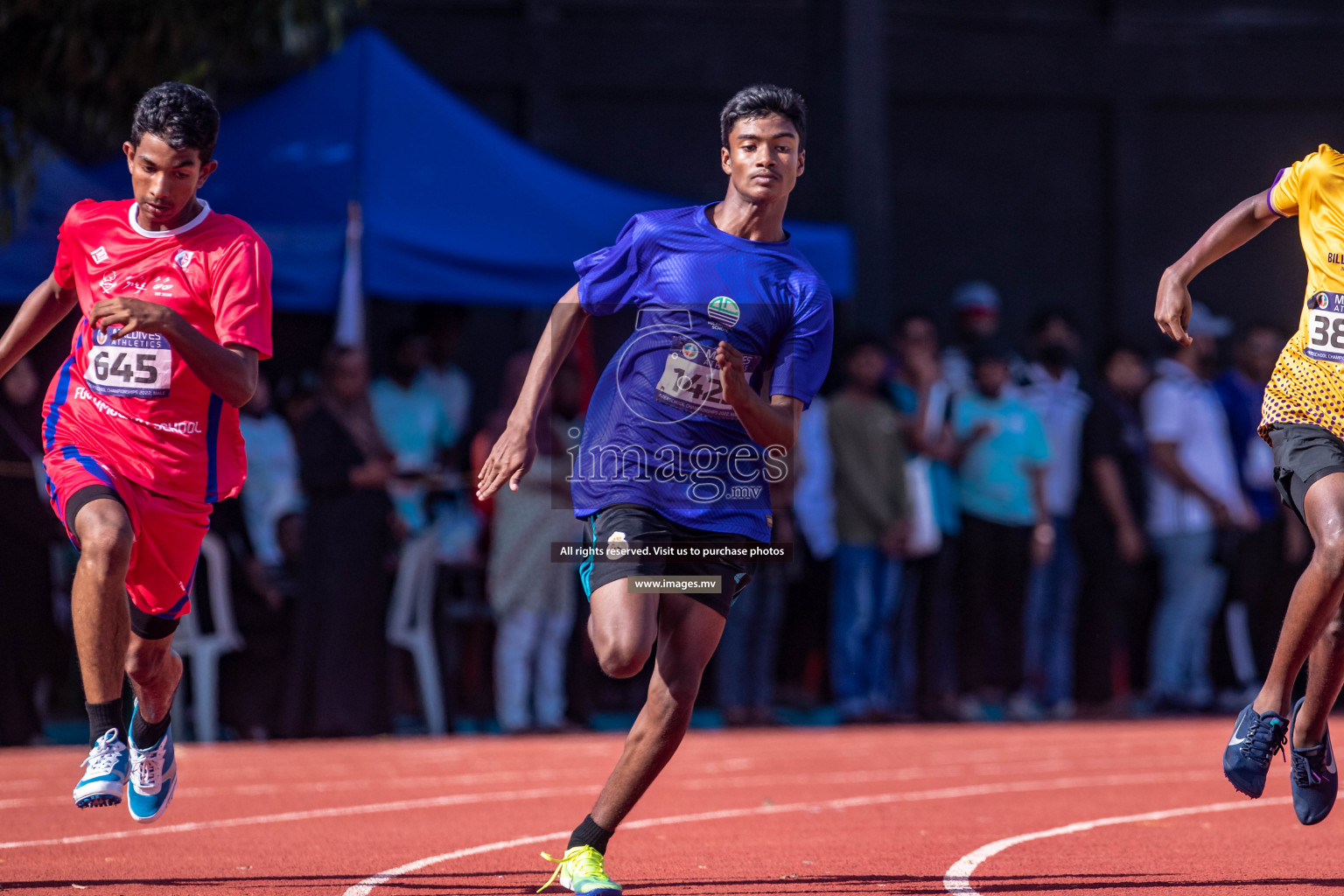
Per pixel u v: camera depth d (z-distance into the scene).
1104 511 25.45
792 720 25.47
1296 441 10.42
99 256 10.57
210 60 21.88
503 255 22.91
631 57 33.78
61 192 21.73
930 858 11.66
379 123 23.17
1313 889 10.20
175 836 12.82
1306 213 10.88
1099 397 25.81
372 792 16.09
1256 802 15.32
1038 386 26.41
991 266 35.72
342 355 21.80
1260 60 36.50
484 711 25.58
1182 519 26.08
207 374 9.75
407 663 24.80
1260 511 27.08
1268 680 10.52
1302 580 10.09
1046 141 36.09
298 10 21.50
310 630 21.55
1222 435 26.44
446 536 23.73
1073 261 36.12
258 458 22.84
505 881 10.49
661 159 33.97
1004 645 25.05
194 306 10.48
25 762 18.70
